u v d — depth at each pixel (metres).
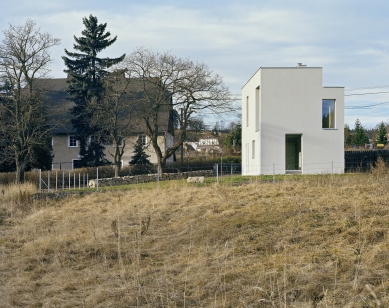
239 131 62.81
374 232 11.28
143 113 33.59
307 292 8.22
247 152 34.91
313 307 7.68
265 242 11.62
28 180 31.56
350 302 7.55
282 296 8.23
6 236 15.31
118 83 35.19
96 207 19.72
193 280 9.44
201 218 15.14
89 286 9.81
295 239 11.58
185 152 68.94
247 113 35.06
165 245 12.46
